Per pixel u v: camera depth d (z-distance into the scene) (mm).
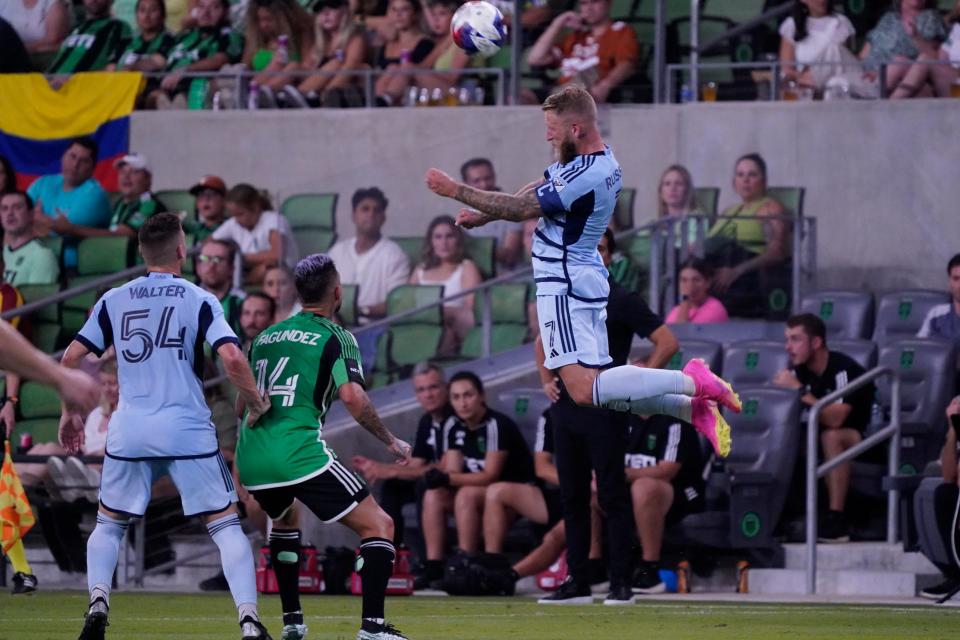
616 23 53125
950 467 33656
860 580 36906
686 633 25234
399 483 40000
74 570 42938
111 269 54375
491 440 38781
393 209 43500
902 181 44375
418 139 54812
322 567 37406
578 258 24562
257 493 22422
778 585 37500
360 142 55531
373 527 22219
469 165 43281
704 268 42375
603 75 52688
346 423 42688
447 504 39000
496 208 23953
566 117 24469
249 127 56656
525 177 43188
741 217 42750
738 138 43250
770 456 38281
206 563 42500
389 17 58250
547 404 41344
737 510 37438
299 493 22188
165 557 43125
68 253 54938
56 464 41812
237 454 22594
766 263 42500
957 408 33500
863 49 52781
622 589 32938
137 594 37469
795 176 44094
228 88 57500
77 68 60844
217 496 21984
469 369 42656
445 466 39125
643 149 43312
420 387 39719
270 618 28938
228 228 50250
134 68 60281
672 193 42750
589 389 24359
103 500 22156
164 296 22125
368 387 43219
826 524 39031
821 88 51281
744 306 42500
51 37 61594
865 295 44031
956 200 44312
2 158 57062
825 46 52625
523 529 39188
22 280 54531
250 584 21688
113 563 22094
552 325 24578
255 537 41625
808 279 44062
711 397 24484
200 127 57031
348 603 33719
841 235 44500
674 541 37969
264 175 56500
